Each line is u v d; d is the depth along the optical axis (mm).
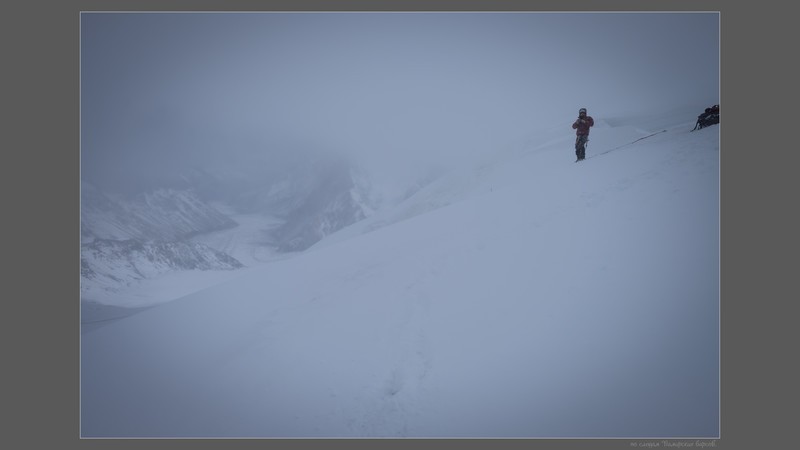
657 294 8039
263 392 8945
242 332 11883
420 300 10102
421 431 6941
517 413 6844
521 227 11867
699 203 9992
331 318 10688
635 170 12984
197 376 10328
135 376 10977
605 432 6355
